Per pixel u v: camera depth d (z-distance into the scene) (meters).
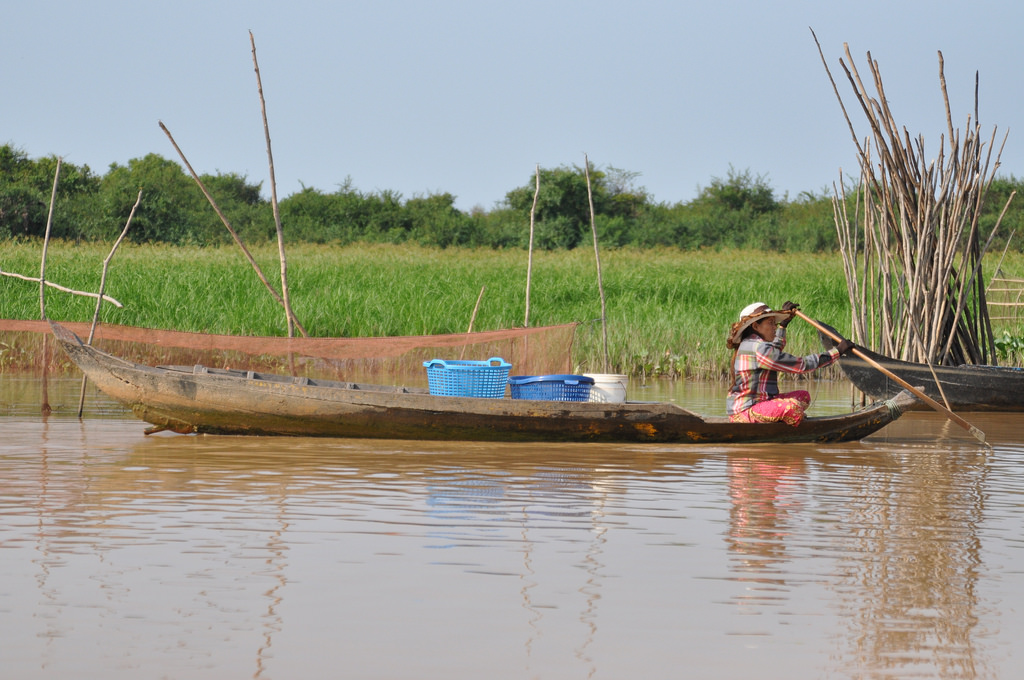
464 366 13.37
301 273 32.47
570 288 32.38
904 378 16.56
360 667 5.13
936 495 9.53
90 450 11.52
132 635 5.51
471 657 5.28
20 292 25.39
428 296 29.36
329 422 12.44
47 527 7.75
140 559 6.90
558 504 8.88
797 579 6.66
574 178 71.19
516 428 12.41
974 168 17.03
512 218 74.69
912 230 17.17
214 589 6.29
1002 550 7.45
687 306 31.36
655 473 10.55
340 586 6.38
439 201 80.94
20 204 56.06
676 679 5.04
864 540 7.71
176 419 12.55
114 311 24.47
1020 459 11.88
